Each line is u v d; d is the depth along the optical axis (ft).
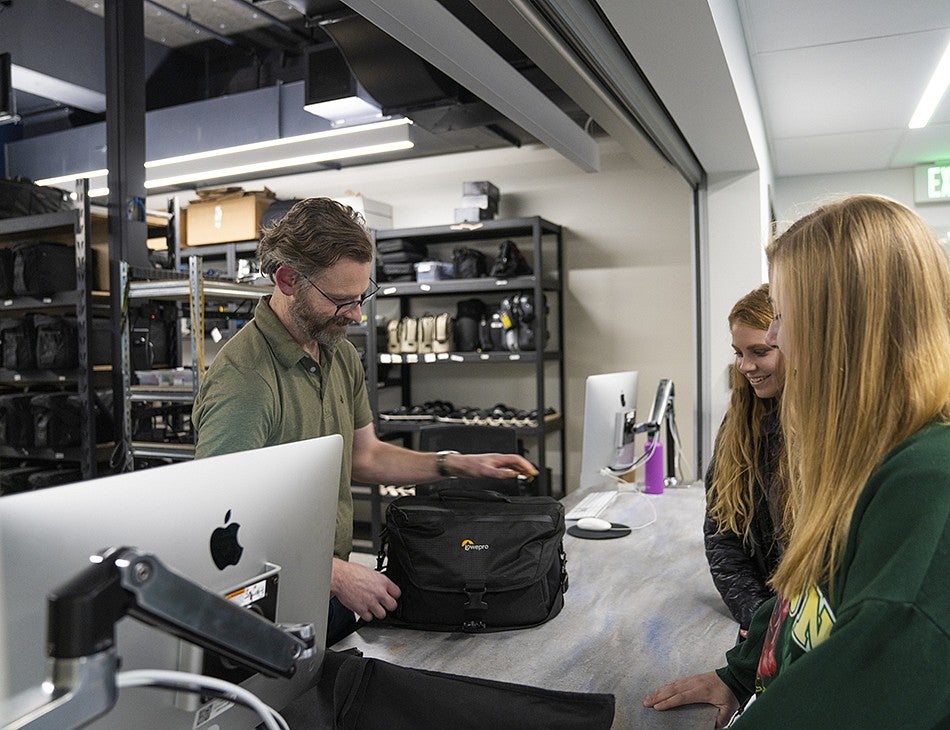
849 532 2.28
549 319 15.67
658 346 14.90
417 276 14.98
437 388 16.57
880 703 1.98
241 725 2.80
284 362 4.99
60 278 10.68
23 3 14.67
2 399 11.09
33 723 1.44
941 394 2.23
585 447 7.87
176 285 9.48
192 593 1.75
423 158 16.57
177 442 10.25
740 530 5.24
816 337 2.45
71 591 1.48
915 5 9.14
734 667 3.85
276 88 14.66
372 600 4.54
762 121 13.42
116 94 10.50
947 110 13.34
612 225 15.19
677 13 6.22
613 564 6.32
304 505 2.94
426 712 3.54
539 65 6.50
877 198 2.49
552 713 3.59
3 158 19.88
